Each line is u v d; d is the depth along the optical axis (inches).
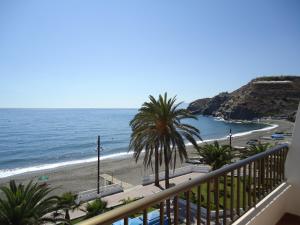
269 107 6205.7
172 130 864.9
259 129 4894.2
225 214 118.2
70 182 1514.5
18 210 479.2
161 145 893.8
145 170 1668.3
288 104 6127.0
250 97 6530.5
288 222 159.5
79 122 6481.3
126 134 4244.6
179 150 887.1
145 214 74.2
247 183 138.0
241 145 2923.2
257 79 6953.7
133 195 1062.4
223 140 3403.1
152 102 875.4
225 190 118.3
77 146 3110.2
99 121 6865.2
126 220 67.6
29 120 6776.6
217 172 111.9
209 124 5831.7
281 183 172.1
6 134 4089.6
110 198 1032.8
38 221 517.7
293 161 173.9
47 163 2223.2
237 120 6486.2
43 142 3380.9
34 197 522.6
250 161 135.9
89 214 762.8
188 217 94.5
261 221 136.8
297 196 168.9
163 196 79.0
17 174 1791.3
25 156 2532.0
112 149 2935.5
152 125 880.9
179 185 89.5
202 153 1097.4
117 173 1681.8
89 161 2194.9
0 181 1609.3
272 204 149.6
